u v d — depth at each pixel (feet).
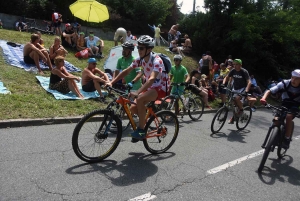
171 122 16.12
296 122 32.42
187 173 13.46
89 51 35.99
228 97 22.40
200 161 15.25
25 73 25.72
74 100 22.76
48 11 62.80
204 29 57.41
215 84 37.55
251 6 55.11
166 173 13.17
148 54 13.70
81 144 12.83
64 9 66.54
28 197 9.89
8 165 12.03
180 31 62.85
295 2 56.13
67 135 16.65
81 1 37.19
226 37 55.42
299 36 55.21
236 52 56.90
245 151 18.07
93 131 13.14
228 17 55.11
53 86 23.38
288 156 18.26
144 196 10.89
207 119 27.07
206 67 39.24
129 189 11.28
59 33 49.16
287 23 54.70
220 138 20.57
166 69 14.79
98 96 24.39
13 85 22.52
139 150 15.78
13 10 57.98
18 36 36.27
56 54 29.22
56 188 10.69
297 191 13.01
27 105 19.53
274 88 15.87
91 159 13.26
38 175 11.50
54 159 13.17
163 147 15.97
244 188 12.64
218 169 14.39
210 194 11.71
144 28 78.89
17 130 16.47
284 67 61.00
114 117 13.52
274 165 16.11
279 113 15.66
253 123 28.37
